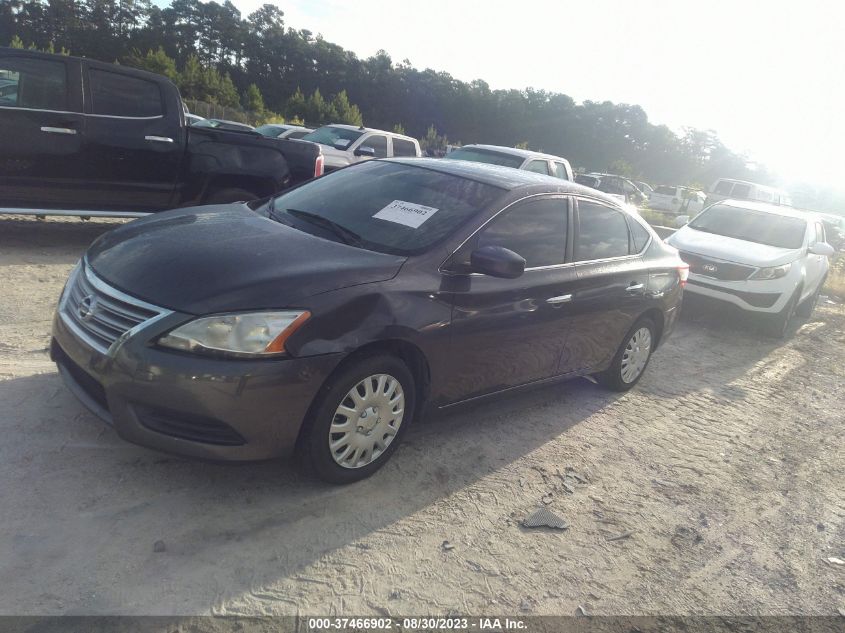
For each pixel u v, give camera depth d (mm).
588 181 32562
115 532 2869
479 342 3850
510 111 125562
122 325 2986
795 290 8703
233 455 2986
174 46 107875
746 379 6848
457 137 124188
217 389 2850
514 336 4078
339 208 4113
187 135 7309
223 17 114000
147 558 2752
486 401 4207
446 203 4051
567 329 4520
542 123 132000
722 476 4477
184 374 2830
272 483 3426
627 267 5035
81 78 6695
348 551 3023
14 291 5656
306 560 2916
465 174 4391
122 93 6953
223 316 2895
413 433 4262
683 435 5047
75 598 2479
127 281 3109
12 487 3027
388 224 3893
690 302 8922
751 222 9883
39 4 100812
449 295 3619
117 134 6895
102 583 2574
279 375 2938
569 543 3404
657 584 3209
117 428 3010
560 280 4348
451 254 3709
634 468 4363
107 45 101938
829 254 9219
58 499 3010
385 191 4242
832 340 9609
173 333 2871
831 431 5707
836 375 7582
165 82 7184
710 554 3541
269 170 7766
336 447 3309
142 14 112125
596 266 4738
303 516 3207
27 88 6457
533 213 4297
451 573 3006
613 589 3111
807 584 3430
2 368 4133
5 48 6332
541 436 4578
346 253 3520
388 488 3582
